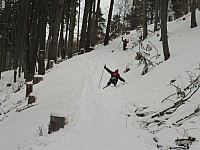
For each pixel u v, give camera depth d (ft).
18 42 81.30
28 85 44.50
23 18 70.95
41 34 58.59
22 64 93.15
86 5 86.07
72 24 88.94
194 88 28.53
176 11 120.26
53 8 79.87
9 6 95.09
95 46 99.55
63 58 94.53
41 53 59.06
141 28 102.42
